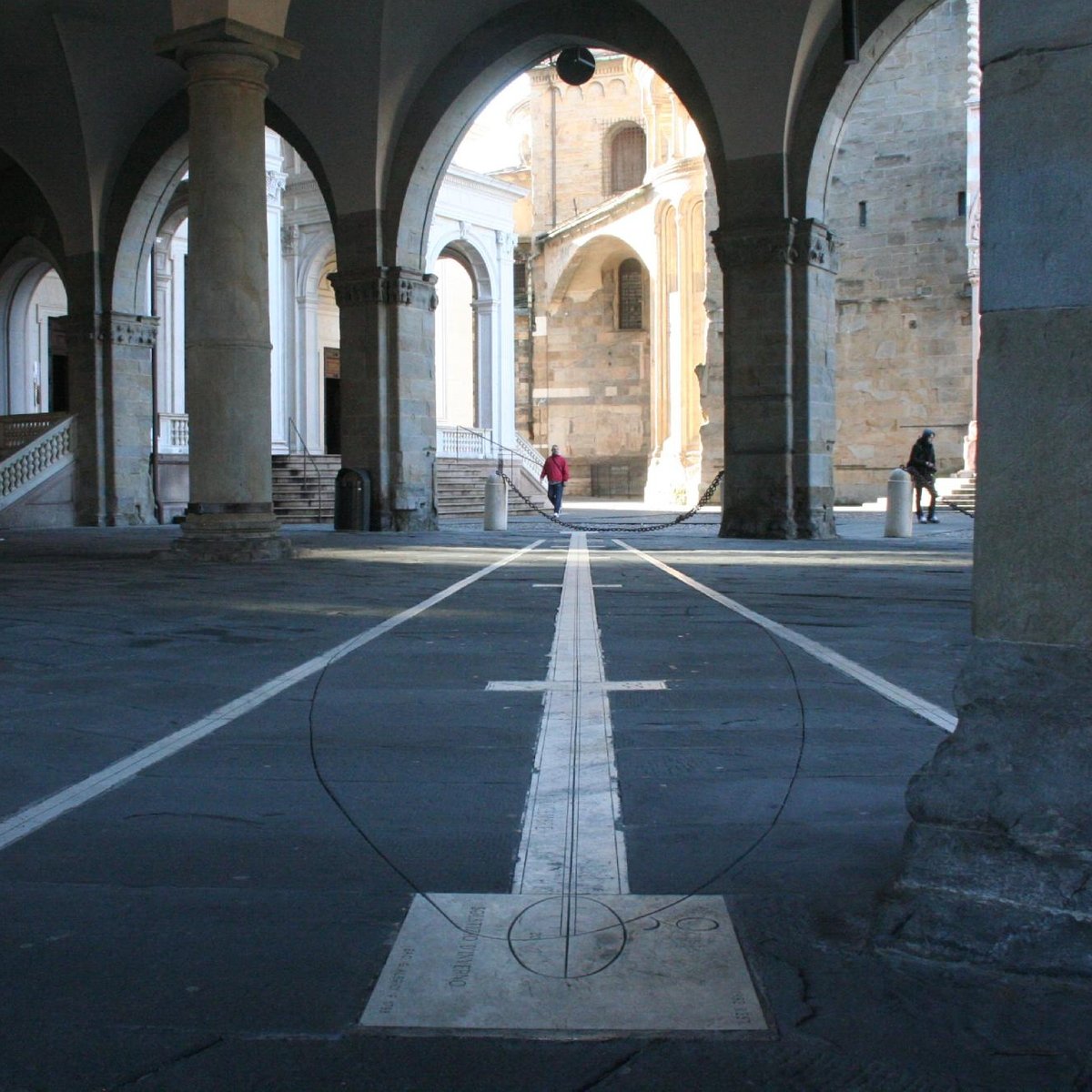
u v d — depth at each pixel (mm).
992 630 2617
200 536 14695
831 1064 2033
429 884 2916
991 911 2428
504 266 39406
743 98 18359
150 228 26984
